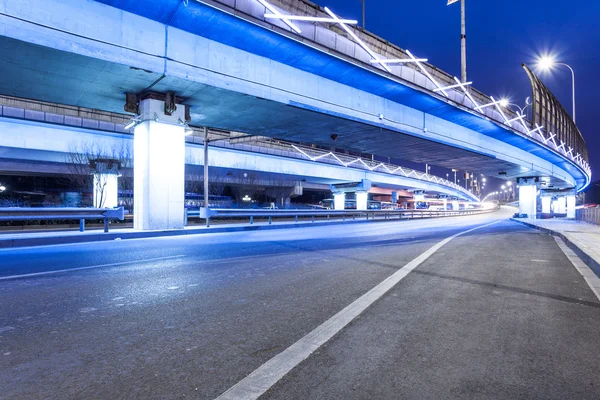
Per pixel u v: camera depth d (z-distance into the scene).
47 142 28.48
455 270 7.22
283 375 2.77
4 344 3.35
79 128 29.14
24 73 14.09
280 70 17.92
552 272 7.18
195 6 13.75
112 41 12.98
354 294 5.25
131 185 37.19
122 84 15.32
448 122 28.11
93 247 11.16
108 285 5.78
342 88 20.78
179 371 2.83
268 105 18.36
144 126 16.14
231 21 14.86
